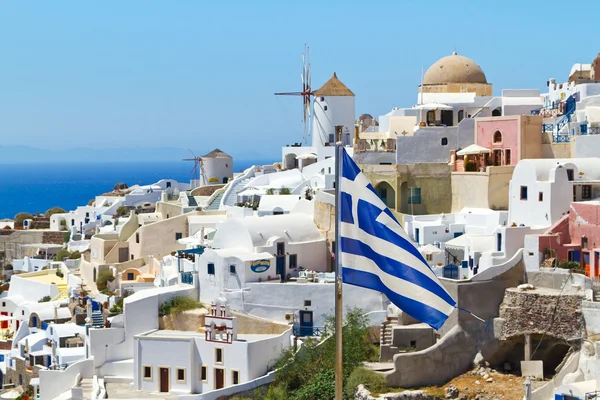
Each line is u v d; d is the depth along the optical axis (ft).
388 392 211.00
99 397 240.53
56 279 372.99
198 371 247.50
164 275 292.81
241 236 269.23
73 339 290.15
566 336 209.87
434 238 270.26
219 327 243.40
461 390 209.87
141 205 442.50
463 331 219.41
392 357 224.53
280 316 254.06
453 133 299.17
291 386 231.09
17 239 474.08
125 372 261.24
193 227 336.49
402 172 294.05
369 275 117.91
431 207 293.64
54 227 486.79
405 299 117.91
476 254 244.22
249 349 237.66
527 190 249.75
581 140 271.28
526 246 224.94
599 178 247.50
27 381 298.97
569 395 188.65
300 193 344.08
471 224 274.16
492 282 221.87
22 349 308.81
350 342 229.04
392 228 119.44
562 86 336.49
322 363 230.27
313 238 275.59
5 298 367.86
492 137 290.35
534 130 282.36
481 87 356.79
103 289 327.67
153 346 251.19
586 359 203.10
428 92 359.05
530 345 215.51
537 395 198.80
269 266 261.85
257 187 366.22
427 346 225.35
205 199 403.13
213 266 264.31
